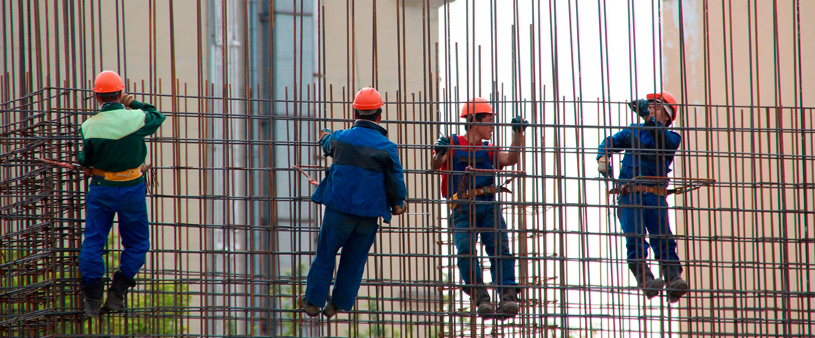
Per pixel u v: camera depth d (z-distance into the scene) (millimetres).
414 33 82375
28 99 35469
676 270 37000
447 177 37000
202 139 34594
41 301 35062
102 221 31891
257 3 72125
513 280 36219
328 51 79375
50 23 63906
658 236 36000
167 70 73625
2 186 36312
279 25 71062
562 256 35469
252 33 71750
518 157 35312
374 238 32594
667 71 69062
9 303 35094
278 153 68125
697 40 66375
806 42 55312
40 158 34562
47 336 33750
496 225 35156
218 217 69750
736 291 36281
